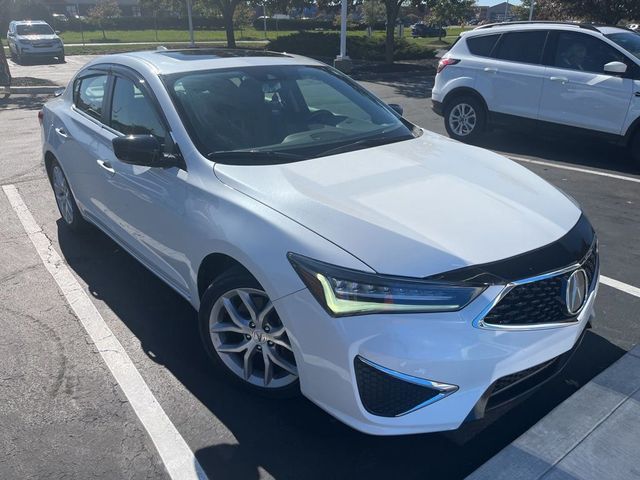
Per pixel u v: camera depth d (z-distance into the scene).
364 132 3.83
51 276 4.56
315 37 27.22
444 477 2.63
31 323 3.89
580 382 3.26
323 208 2.73
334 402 2.55
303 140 3.57
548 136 8.23
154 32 49.19
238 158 3.28
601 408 2.95
